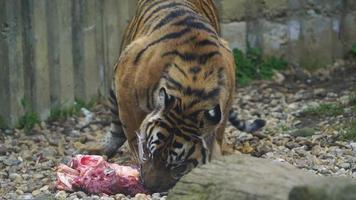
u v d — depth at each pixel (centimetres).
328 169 1073
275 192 710
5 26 1291
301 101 1474
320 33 1672
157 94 988
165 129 939
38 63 1342
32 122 1328
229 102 1042
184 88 962
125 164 1141
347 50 1695
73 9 1405
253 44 1639
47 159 1161
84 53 1423
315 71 1652
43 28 1345
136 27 1116
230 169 750
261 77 1608
